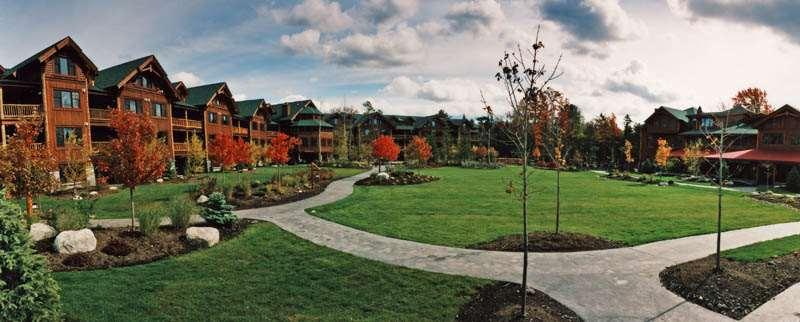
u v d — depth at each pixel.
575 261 12.38
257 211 21.38
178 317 8.48
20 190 14.97
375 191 30.55
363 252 13.20
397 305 9.24
